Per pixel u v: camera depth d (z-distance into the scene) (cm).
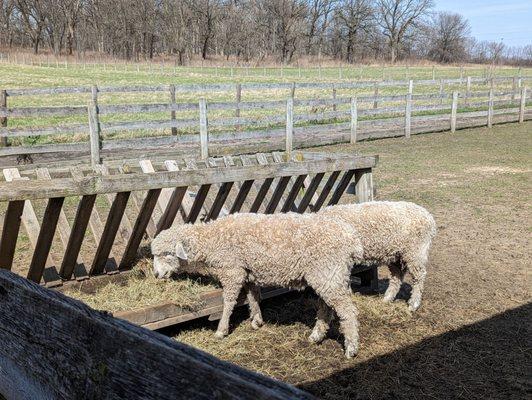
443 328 480
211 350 431
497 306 527
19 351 192
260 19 8325
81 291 461
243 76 4322
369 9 8506
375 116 2097
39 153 1119
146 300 437
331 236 403
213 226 434
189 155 1298
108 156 1180
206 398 125
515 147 1591
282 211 574
